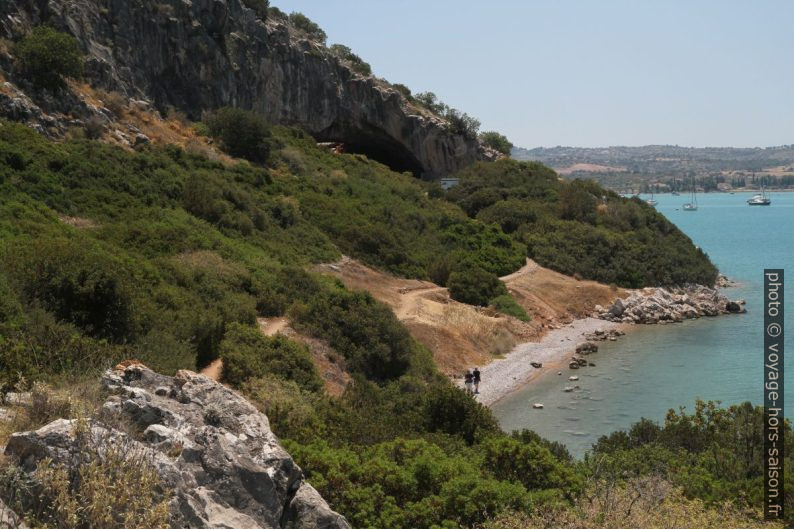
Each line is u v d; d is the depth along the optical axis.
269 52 92.81
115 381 11.38
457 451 22.91
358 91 108.25
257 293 43.75
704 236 166.00
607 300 71.12
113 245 41.31
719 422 26.14
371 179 88.69
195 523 8.56
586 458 23.11
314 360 37.44
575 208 90.75
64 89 59.72
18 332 22.11
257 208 59.81
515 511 15.08
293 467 10.91
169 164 59.84
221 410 11.54
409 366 41.84
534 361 50.97
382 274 62.72
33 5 63.31
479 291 63.22
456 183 104.50
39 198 44.25
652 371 49.06
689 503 15.69
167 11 78.69
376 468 16.47
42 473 7.81
